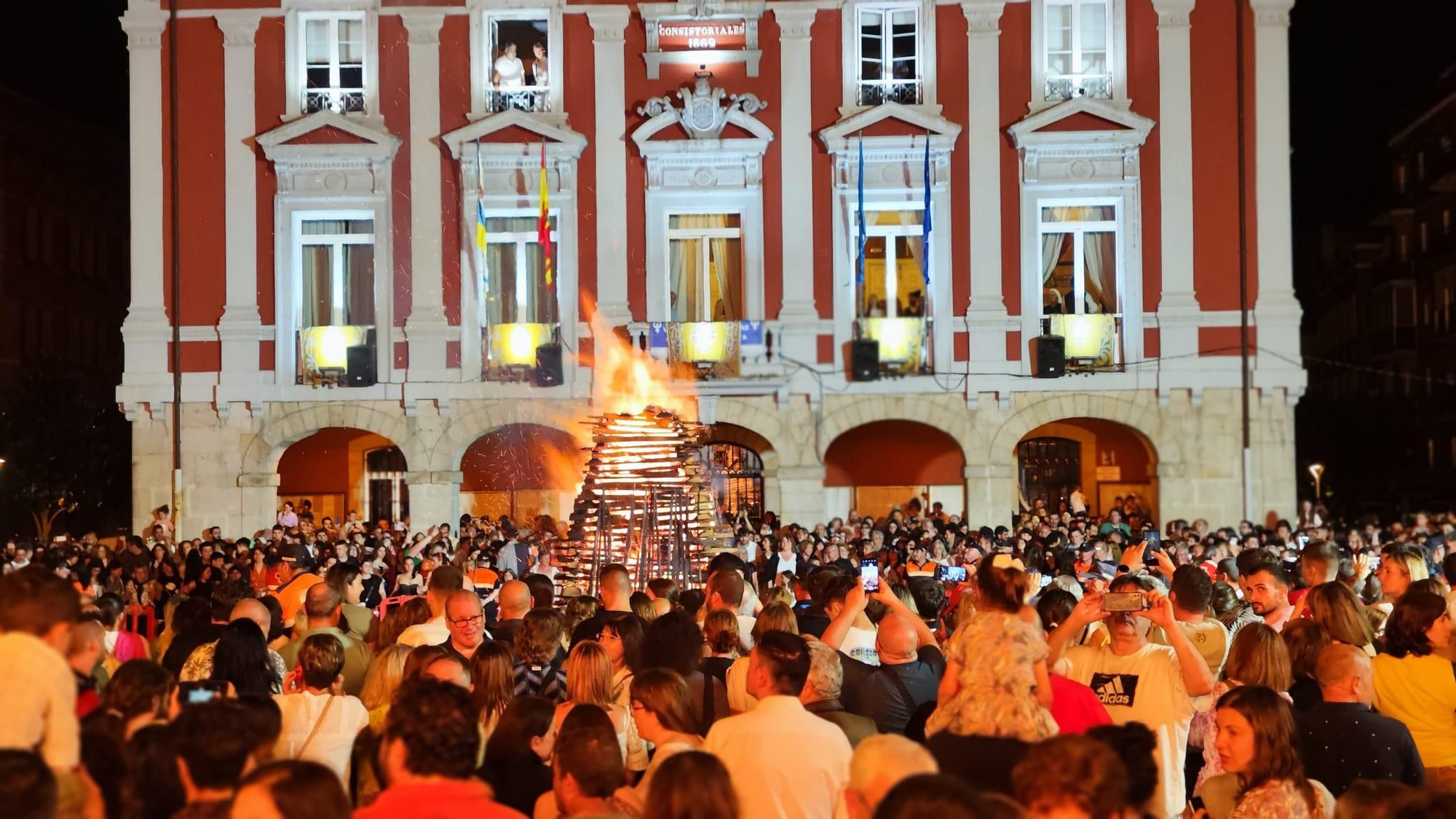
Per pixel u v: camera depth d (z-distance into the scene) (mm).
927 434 31906
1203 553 18562
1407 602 8594
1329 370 66000
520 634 9234
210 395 30078
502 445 31797
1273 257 29781
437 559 19734
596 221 30188
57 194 43906
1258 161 29875
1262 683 8094
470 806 5535
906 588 11633
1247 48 29953
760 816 6707
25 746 5719
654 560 16969
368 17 30266
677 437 17641
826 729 6926
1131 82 29984
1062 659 8391
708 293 30406
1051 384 29797
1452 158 50688
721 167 30109
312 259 30391
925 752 5309
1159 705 8352
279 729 6102
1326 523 29031
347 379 30000
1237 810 6742
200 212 30250
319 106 30484
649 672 7371
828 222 30094
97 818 5520
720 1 30016
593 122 30266
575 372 30031
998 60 30016
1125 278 29812
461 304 30125
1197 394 29672
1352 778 7598
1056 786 5031
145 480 30203
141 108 30438
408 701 5652
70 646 6223
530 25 30562
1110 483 32156
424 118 30281
